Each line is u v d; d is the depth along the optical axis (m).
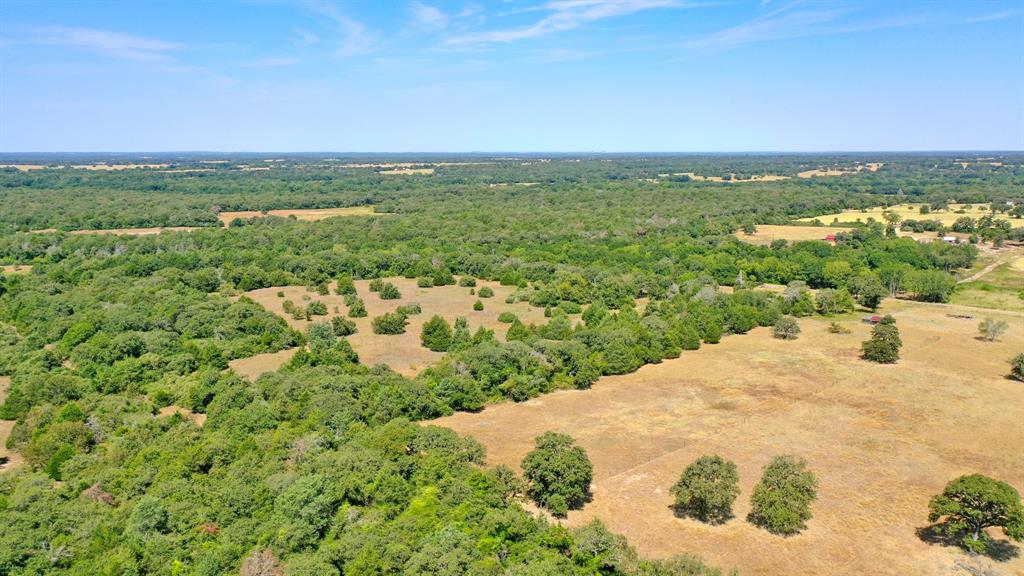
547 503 65.62
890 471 73.81
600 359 106.25
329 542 56.31
